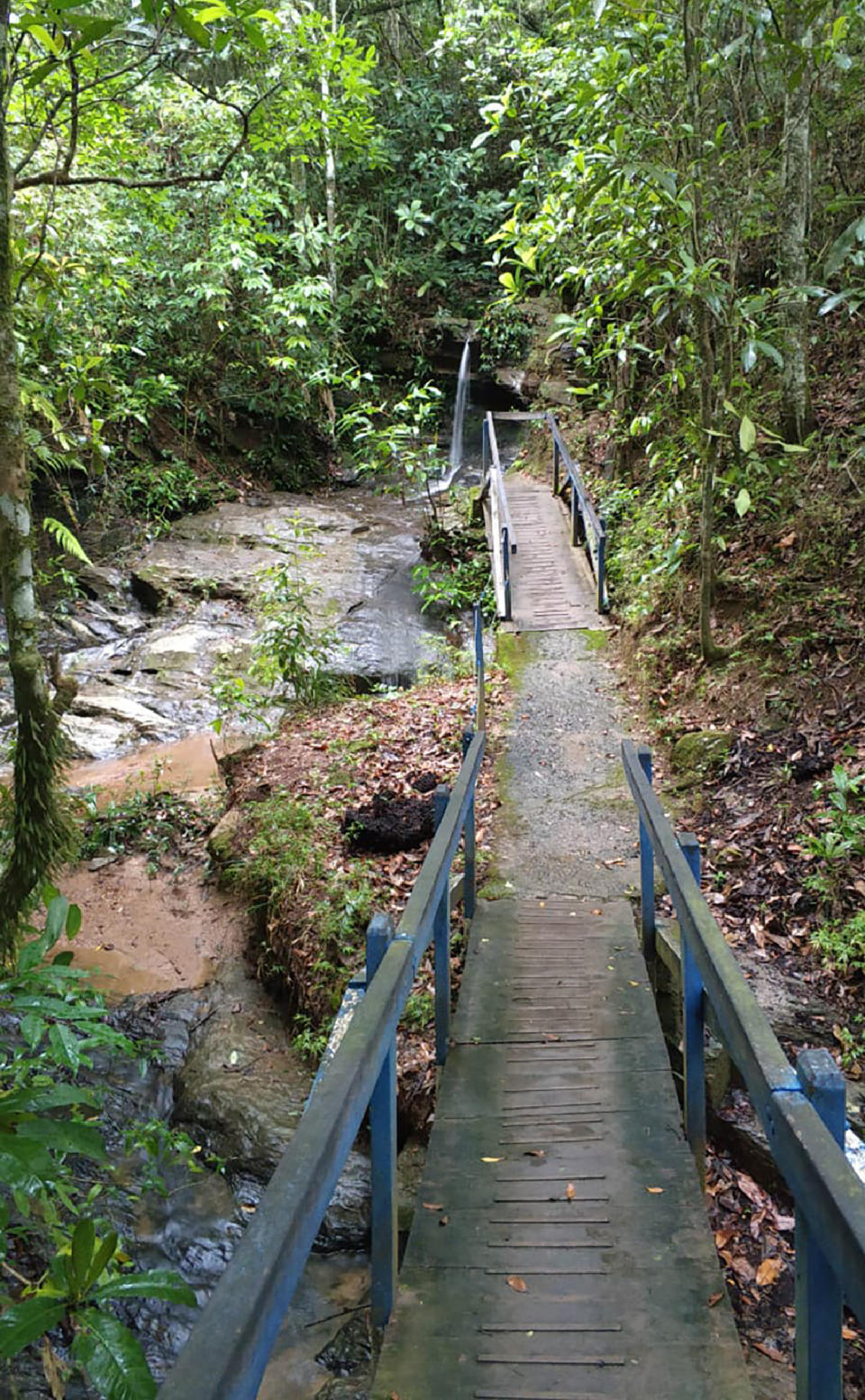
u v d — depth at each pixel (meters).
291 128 10.02
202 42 3.55
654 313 7.33
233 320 16.16
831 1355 1.63
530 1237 2.69
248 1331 1.10
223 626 11.92
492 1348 2.27
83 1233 1.47
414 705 8.65
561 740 7.45
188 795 8.29
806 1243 1.64
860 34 8.28
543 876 5.54
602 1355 2.23
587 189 6.62
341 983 5.12
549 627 9.95
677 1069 4.14
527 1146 3.13
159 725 10.04
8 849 4.31
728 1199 3.70
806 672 6.59
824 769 5.72
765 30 6.35
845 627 6.67
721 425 7.18
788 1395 2.95
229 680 9.89
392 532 14.86
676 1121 3.23
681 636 8.00
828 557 7.31
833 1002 4.38
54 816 3.83
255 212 14.48
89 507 13.64
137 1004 5.73
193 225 15.10
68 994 2.41
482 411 18.95
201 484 15.38
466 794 4.34
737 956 4.70
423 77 19.17
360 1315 3.70
